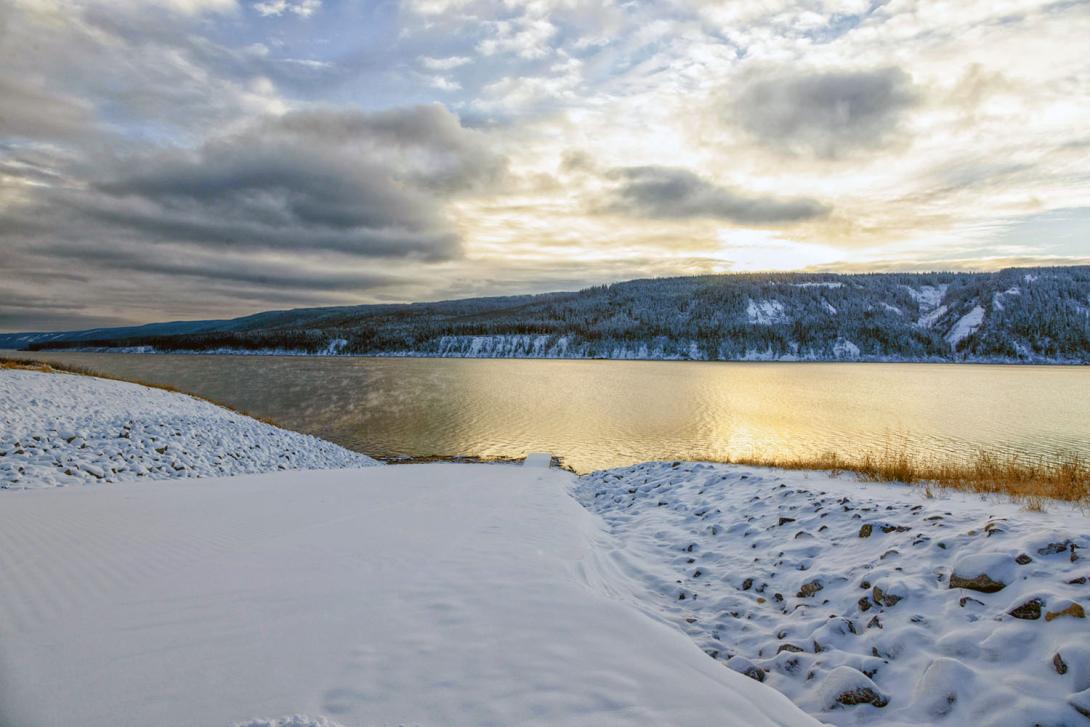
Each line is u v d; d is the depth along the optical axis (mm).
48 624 4613
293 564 6434
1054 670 3674
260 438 24094
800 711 3494
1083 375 120688
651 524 10039
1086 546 4809
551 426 49156
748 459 16672
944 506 7258
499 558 6770
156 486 12781
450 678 3729
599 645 4254
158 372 111625
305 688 3582
